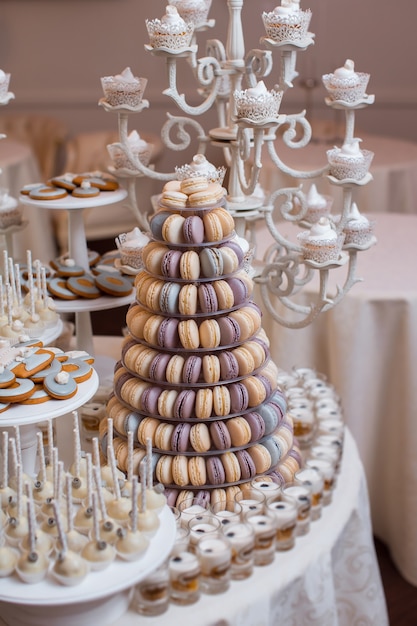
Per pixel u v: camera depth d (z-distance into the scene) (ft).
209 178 5.32
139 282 5.05
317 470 5.28
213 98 5.85
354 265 5.88
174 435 4.91
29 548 4.15
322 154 13.48
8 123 16.81
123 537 4.17
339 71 5.44
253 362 4.97
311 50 17.31
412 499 8.27
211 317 4.97
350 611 5.81
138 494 4.53
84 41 17.99
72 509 4.27
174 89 5.65
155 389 5.00
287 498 4.92
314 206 6.23
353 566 5.71
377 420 8.38
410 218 10.94
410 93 17.34
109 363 6.88
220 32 17.46
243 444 4.98
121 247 6.12
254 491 4.92
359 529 5.66
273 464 5.12
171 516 4.56
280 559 4.90
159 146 15.03
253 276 5.94
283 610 4.85
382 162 12.98
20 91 18.39
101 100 5.84
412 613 8.05
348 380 8.23
